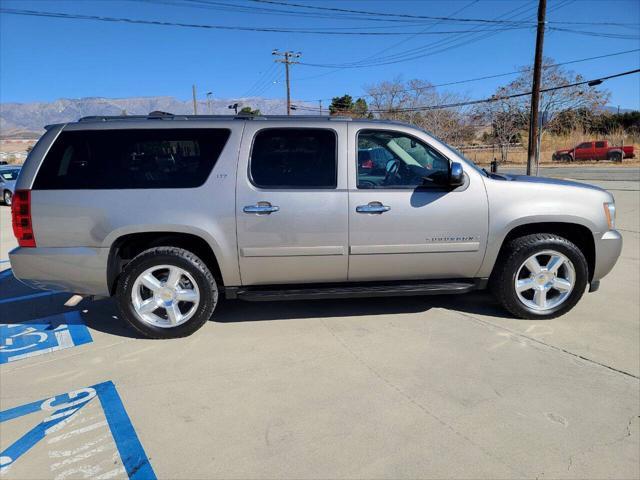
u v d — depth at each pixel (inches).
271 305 194.2
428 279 172.6
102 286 156.3
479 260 166.4
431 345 154.3
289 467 98.1
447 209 161.2
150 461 100.7
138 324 159.2
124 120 158.6
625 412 116.3
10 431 112.5
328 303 195.2
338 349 152.4
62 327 175.3
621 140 1695.4
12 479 96.0
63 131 155.3
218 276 167.8
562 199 166.2
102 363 145.9
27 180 152.3
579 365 140.0
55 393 129.0
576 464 98.0
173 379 135.1
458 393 125.3
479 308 187.2
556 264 170.2
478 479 94.0
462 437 106.9
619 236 172.6
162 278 161.8
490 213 163.0
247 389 128.9
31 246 153.5
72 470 98.5
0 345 160.2
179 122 158.6
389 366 140.6
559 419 113.5
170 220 152.3
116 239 154.3
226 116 161.8
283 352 150.9
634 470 96.3
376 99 1972.2
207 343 158.6
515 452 101.8
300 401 122.3
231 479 95.0
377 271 164.7
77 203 151.3
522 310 171.8
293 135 159.3
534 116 853.2
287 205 155.2
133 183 153.6
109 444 106.9
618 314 179.9
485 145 2065.7
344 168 158.4
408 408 118.5
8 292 221.1
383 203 158.2
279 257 158.1
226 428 111.7
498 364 141.0
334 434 108.7
